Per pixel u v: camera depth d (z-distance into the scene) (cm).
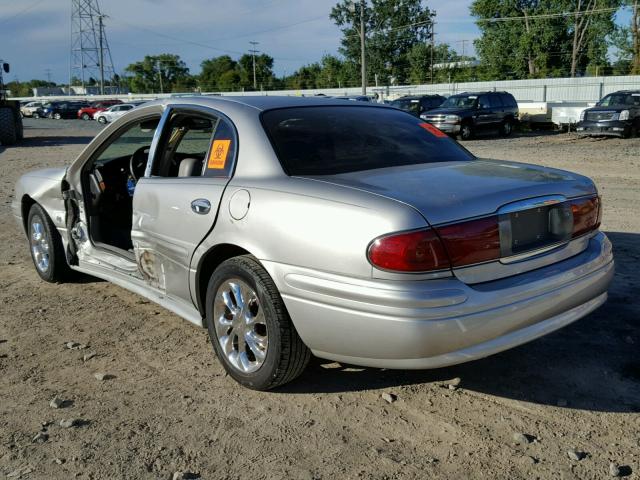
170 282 391
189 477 273
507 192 308
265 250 319
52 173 536
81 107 5481
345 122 389
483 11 6450
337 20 7756
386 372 370
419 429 309
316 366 378
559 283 319
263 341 336
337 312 294
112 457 289
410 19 7644
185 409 331
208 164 376
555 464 279
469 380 358
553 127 2770
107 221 514
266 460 286
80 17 8956
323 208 301
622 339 406
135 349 411
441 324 278
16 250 686
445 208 287
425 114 2442
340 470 277
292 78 9725
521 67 6469
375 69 7719
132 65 11681
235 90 9762
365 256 283
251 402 338
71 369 382
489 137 2514
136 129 483
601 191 1006
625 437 298
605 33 6119
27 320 467
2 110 2478
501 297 292
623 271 543
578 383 351
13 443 301
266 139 352
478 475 272
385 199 290
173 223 377
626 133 2117
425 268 278
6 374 377
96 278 571
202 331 441
